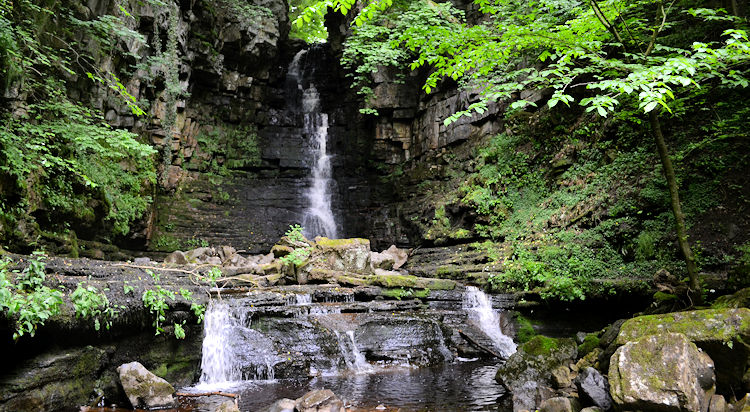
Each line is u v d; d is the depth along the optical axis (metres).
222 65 20.75
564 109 15.41
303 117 24.27
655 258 10.27
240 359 8.45
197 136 20.45
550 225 13.50
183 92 18.61
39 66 10.75
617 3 7.65
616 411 4.87
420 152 20.41
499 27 8.52
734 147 10.38
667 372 4.65
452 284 12.21
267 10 21.47
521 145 16.36
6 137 8.51
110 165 13.50
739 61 6.79
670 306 7.46
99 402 6.60
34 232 9.63
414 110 21.02
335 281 12.08
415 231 18.66
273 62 23.62
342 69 23.31
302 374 8.59
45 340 6.01
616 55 10.20
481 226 15.59
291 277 12.42
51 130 10.12
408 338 9.91
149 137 17.22
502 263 12.88
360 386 7.73
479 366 9.41
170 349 7.68
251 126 22.70
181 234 17.75
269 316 9.49
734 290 6.48
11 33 8.76
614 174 12.55
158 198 17.83
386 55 16.98
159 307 7.07
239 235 18.95
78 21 11.59
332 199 22.16
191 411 6.34
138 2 15.39
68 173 10.98
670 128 11.85
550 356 7.08
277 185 22.22
